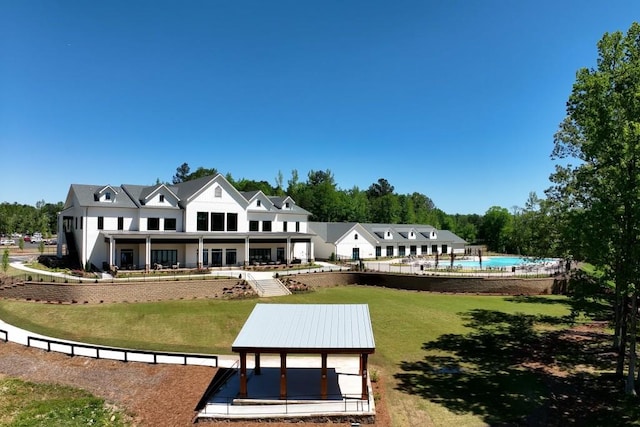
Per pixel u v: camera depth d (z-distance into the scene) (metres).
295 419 17.70
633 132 18.86
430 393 20.83
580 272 24.47
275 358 25.08
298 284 41.94
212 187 51.12
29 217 114.94
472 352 26.95
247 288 39.31
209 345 27.42
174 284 37.16
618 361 22.98
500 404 19.70
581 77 23.00
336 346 18.64
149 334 28.97
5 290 35.09
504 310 37.19
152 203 48.34
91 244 44.94
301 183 116.31
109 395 20.80
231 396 19.69
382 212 106.69
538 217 31.20
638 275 19.03
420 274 45.91
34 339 25.17
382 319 33.25
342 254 65.56
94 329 29.50
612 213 20.02
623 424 17.73
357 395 19.75
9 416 19.36
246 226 53.50
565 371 23.89
